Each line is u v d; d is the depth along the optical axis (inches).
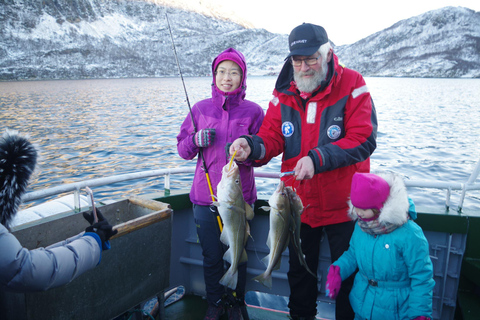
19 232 72.1
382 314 71.1
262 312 104.6
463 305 91.4
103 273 70.9
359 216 70.8
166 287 86.7
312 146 82.2
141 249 78.3
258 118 93.1
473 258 90.7
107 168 458.0
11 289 50.2
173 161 487.8
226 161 88.0
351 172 81.4
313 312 93.1
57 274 51.3
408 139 674.2
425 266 67.5
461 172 439.5
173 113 1073.5
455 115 1093.1
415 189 362.0
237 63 87.2
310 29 74.5
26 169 51.9
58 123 903.1
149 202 88.8
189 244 111.9
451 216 89.3
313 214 83.4
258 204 102.0
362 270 74.1
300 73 77.3
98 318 71.6
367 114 78.1
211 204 88.4
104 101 1595.7
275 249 75.7
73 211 88.7
